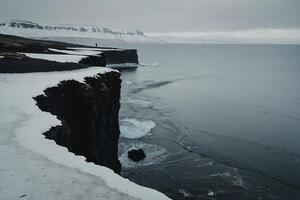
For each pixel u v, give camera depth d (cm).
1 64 2870
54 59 3797
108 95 2562
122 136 4141
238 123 5075
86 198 761
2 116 1306
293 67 16550
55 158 957
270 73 13425
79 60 3972
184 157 3491
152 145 3844
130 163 3284
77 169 898
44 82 1995
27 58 3669
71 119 2091
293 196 2708
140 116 5250
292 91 8562
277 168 3281
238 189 2797
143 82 9481
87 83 2295
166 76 11438
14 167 890
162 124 4825
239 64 18488
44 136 1116
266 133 4547
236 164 3344
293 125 5019
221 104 6606
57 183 820
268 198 2662
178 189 2773
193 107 6228
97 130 2392
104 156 2544
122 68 12888
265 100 7181
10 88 1794
